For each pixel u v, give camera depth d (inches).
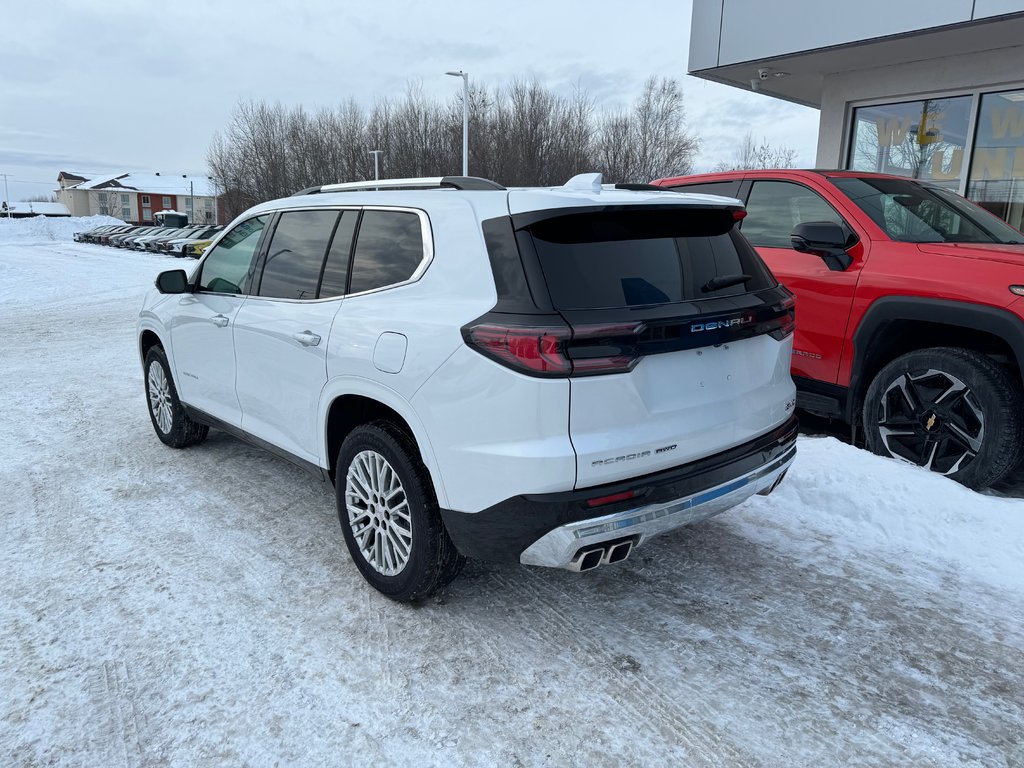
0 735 94.1
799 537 148.7
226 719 97.0
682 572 135.3
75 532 153.2
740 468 114.4
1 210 4660.4
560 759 89.5
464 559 119.6
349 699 100.7
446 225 112.6
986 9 260.5
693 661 108.7
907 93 340.5
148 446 210.8
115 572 136.1
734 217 126.3
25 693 102.1
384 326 115.6
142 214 4862.2
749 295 116.6
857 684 103.2
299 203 148.7
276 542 148.4
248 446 211.0
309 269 139.1
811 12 314.0
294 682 104.3
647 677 105.0
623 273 103.3
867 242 177.3
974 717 96.6
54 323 486.0
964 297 153.2
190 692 102.3
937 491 152.9
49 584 131.7
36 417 242.5
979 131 321.1
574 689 102.6
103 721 96.7
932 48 307.9
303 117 2287.2
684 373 106.3
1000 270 151.6
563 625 118.4
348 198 136.5
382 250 123.8
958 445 163.8
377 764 89.2
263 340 146.1
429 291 112.2
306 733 94.5
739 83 394.0
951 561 137.1
